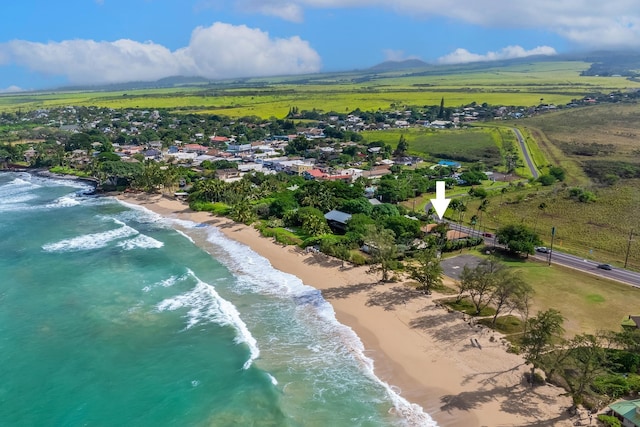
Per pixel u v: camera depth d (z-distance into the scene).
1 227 118.50
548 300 73.81
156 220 126.31
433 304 71.50
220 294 77.56
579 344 54.91
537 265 89.94
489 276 66.81
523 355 56.94
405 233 98.38
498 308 65.44
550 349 56.09
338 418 47.72
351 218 107.56
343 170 183.88
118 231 114.75
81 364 57.41
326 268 87.38
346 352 59.78
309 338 63.34
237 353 59.56
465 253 96.75
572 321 66.62
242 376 54.56
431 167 194.50
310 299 75.12
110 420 47.75
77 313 70.31
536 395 50.28
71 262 92.06
